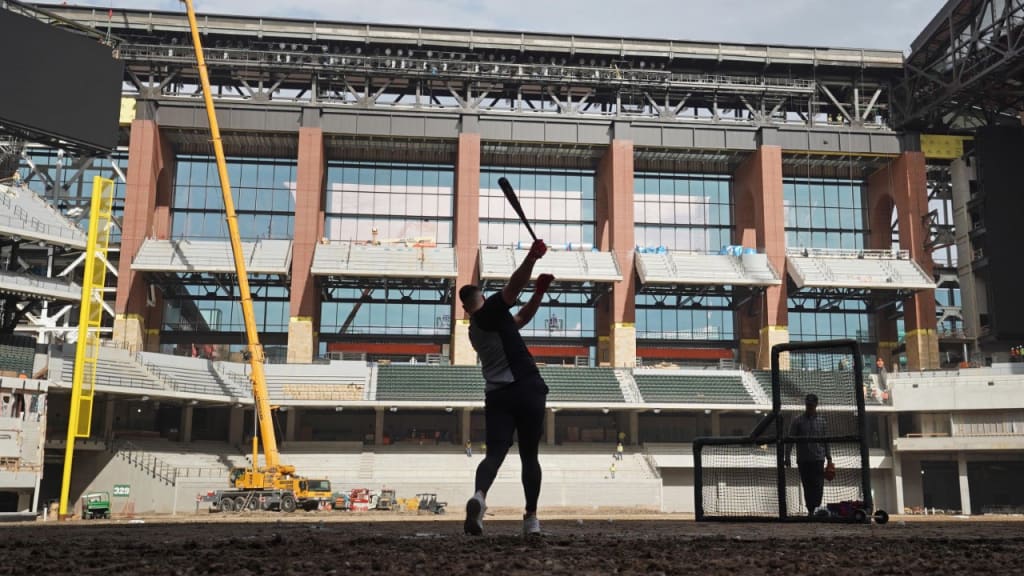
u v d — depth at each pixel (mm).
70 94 58312
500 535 7855
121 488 57906
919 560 5625
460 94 76250
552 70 72500
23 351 54406
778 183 72562
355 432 71625
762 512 15648
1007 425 65062
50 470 59844
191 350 72688
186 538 7551
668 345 76062
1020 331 67938
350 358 72000
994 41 63625
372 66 70875
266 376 66188
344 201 75875
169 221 73375
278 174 75438
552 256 71250
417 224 76312
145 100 68688
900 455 69062
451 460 66000
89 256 53312
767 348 71062
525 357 7695
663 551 6129
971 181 74750
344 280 71062
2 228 54781
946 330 75188
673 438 72812
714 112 75188
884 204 78875
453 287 70312
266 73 72000
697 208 78750
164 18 69562
